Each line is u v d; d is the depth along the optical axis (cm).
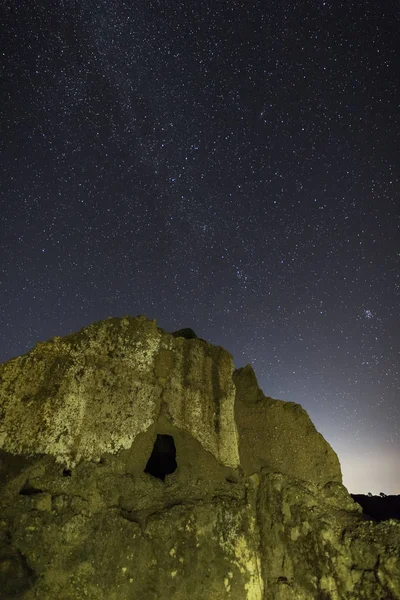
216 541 468
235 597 446
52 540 425
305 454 568
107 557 431
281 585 471
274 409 598
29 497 436
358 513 520
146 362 545
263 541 501
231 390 585
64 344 523
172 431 535
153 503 479
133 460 502
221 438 549
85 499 452
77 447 481
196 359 579
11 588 400
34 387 493
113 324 551
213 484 516
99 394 511
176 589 433
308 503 509
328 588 452
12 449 461
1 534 419
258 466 558
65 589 414
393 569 428
